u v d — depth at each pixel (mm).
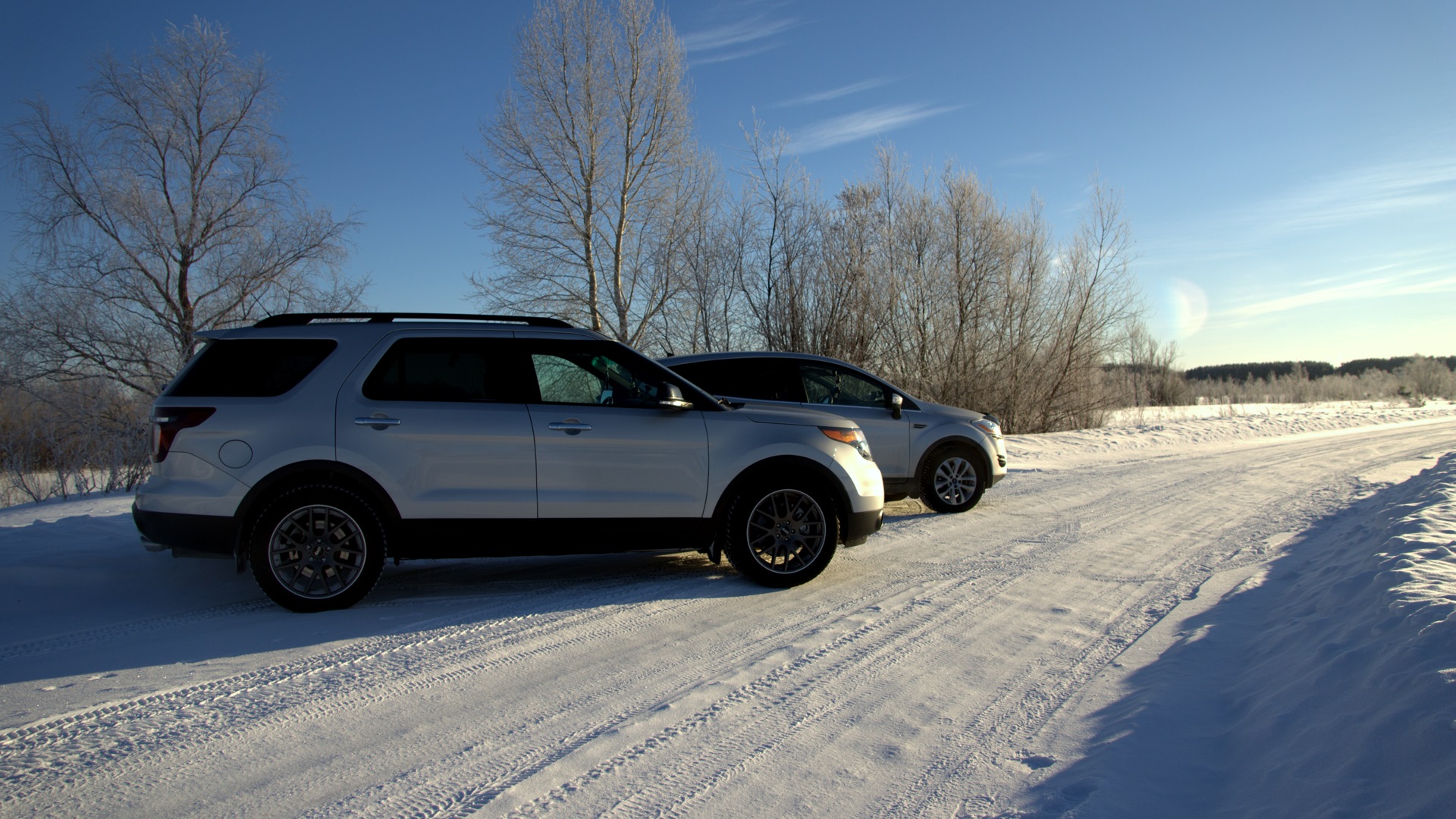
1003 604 5203
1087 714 3426
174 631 4684
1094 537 7457
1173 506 9227
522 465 5215
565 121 23406
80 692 3748
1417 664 2797
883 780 2891
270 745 3191
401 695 3715
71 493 13531
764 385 8570
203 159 19344
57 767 3000
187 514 4848
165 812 2678
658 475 5434
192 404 4945
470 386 5293
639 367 5621
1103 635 4512
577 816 2648
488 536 5180
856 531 5793
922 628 4703
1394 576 3922
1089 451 17172
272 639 4531
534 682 3879
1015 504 9547
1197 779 2789
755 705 3590
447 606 5215
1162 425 23828
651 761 3055
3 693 3727
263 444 4918
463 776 2934
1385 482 10391
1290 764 2668
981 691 3730
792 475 5676
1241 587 5410
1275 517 8273
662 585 5781
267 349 5148
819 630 4668
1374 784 2326
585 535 5324
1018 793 2754
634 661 4168
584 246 23719
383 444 5039
